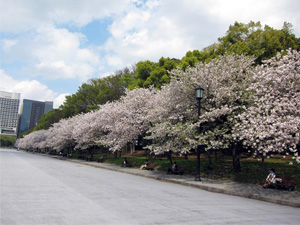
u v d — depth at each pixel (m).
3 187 8.89
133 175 18.77
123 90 47.25
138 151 45.25
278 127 10.37
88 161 35.84
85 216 5.40
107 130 31.81
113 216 5.51
